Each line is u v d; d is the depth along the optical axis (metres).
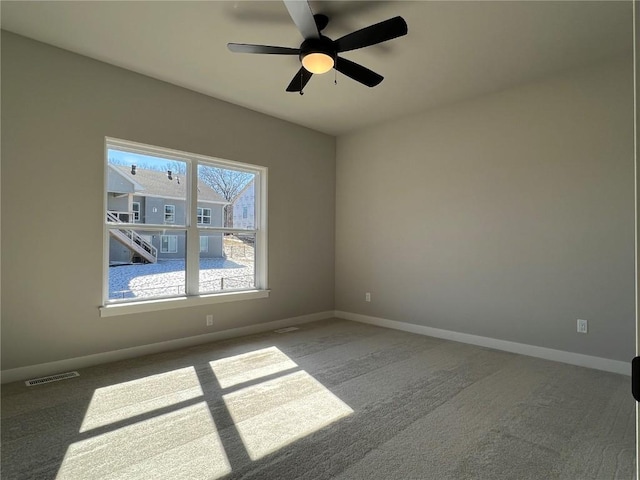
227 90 3.77
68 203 3.04
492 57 3.06
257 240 4.51
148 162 3.60
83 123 3.11
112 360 3.26
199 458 1.83
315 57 2.45
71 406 2.38
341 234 5.30
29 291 2.86
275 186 4.58
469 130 3.97
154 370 3.04
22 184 2.82
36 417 2.23
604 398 2.53
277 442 1.98
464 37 2.77
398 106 4.18
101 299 3.21
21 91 2.82
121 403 2.43
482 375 2.97
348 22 2.61
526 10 2.45
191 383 2.78
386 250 4.75
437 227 4.23
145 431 2.08
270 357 3.42
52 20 2.60
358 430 2.10
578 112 3.26
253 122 4.32
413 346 3.81
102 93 3.20
